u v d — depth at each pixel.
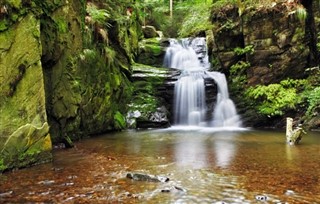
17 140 6.82
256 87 15.16
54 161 7.63
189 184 5.85
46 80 9.02
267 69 15.08
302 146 9.56
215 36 16.52
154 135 12.18
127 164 7.36
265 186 5.71
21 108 6.97
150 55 19.38
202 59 19.61
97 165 7.26
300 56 14.58
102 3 14.71
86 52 11.30
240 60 15.89
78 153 8.62
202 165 7.25
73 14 10.42
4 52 6.64
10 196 5.18
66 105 9.88
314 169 6.84
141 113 14.80
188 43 20.88
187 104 15.80
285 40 14.64
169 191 5.43
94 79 11.99
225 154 8.48
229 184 5.84
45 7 8.66
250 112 14.92
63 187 5.64
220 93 15.86
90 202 4.92
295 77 14.81
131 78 16.03
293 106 14.03
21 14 7.05
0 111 6.54
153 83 15.95
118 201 4.97
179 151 8.92
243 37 15.63
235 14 15.88
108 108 13.08
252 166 7.15
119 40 15.27
